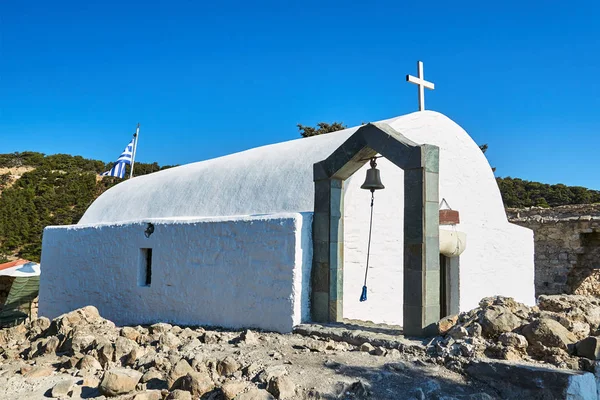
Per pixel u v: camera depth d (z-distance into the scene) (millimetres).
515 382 4445
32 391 5191
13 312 15828
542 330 4910
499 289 9984
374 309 7781
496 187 10258
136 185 13484
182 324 8461
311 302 7012
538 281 14297
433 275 5816
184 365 5137
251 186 9594
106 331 7246
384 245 8000
